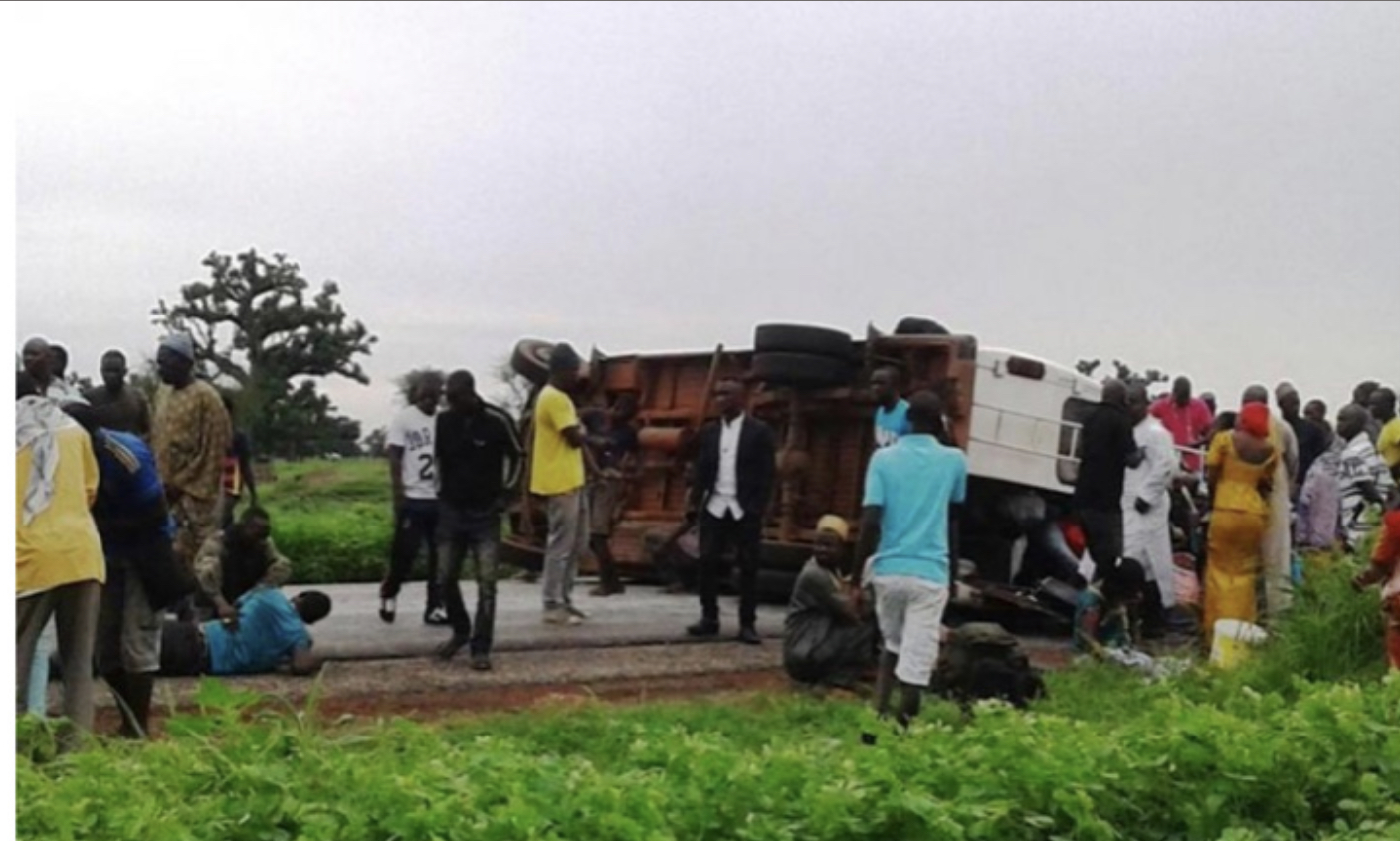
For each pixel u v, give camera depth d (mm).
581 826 4816
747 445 13375
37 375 8062
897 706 9625
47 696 8664
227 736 5367
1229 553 12266
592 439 16891
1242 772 5746
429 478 13531
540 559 16859
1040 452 15367
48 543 7414
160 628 9281
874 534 9484
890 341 15180
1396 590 9500
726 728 9562
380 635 12953
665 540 16328
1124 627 13492
